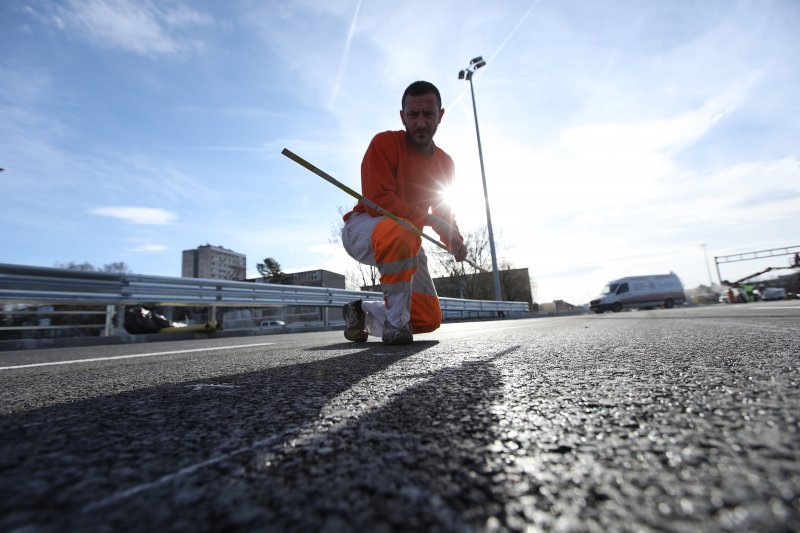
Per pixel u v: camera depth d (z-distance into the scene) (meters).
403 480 0.53
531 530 0.40
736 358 1.42
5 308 7.14
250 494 0.50
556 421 0.77
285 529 0.41
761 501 0.43
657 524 0.40
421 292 3.10
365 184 2.89
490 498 0.47
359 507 0.46
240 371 1.78
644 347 2.00
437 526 0.41
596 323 5.59
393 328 2.84
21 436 0.79
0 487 0.53
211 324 8.11
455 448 0.64
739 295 30.67
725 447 0.58
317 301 10.27
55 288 6.07
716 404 0.82
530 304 44.19
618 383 1.11
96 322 8.24
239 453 0.66
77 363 2.69
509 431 0.72
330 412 0.92
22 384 1.65
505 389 1.11
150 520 0.44
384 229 2.78
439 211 3.26
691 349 1.78
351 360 2.01
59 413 1.02
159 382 1.55
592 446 0.62
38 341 5.85
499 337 3.44
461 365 1.66
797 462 0.52
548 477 0.52
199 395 1.22
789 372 1.11
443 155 3.28
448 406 0.94
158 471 0.58
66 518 0.44
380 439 0.70
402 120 3.00
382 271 2.86
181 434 0.78
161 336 7.38
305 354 2.50
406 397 1.06
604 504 0.44
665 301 27.17
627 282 27.00
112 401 1.17
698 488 0.47
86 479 0.55
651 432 0.67
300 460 0.61
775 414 0.73
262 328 8.95
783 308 6.60
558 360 1.68
